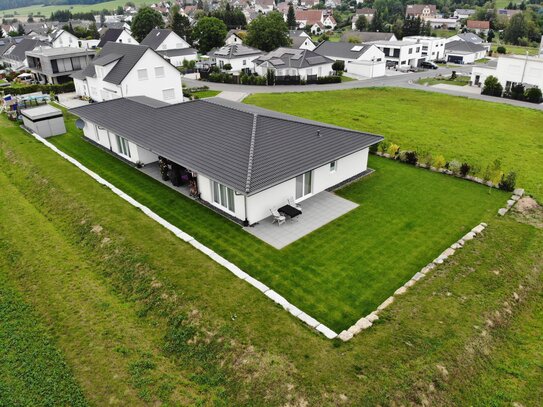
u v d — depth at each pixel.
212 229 21.59
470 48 95.38
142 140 27.44
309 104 52.03
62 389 12.83
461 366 13.41
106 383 13.00
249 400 12.24
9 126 38.66
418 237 21.06
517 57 57.56
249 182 20.17
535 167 31.14
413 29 113.88
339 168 26.42
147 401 12.38
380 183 27.12
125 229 20.78
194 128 27.08
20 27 150.00
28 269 18.67
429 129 40.91
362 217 22.91
